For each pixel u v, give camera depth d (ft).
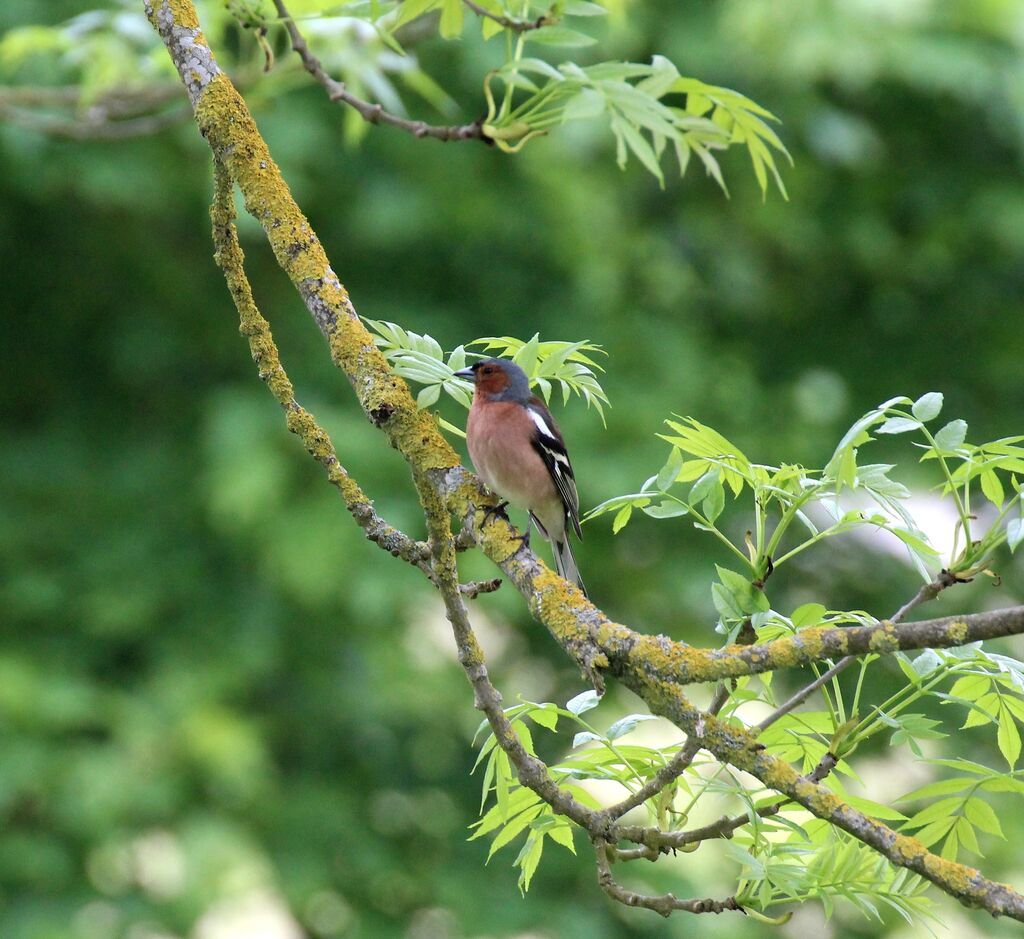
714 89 20.27
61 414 51.80
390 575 45.19
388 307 50.16
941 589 13.67
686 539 52.47
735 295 57.11
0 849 42.16
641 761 15.23
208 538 48.88
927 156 57.36
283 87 27.66
